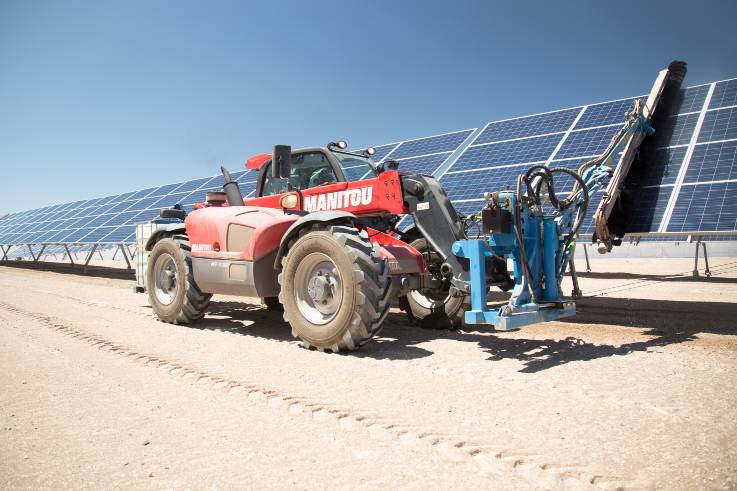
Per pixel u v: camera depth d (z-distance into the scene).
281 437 2.15
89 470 1.83
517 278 4.03
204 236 5.04
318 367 3.40
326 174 5.18
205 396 2.74
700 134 7.89
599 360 3.53
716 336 4.41
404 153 14.34
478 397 2.71
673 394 2.70
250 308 6.63
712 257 17.91
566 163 9.44
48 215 26.52
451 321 4.97
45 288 9.48
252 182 14.02
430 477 1.76
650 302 6.84
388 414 2.44
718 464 1.83
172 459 1.92
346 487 1.69
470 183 10.50
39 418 2.38
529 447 2.02
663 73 7.81
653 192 7.38
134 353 3.79
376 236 4.84
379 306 3.83
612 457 1.91
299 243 4.11
